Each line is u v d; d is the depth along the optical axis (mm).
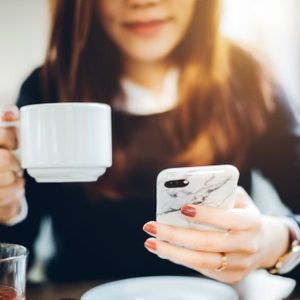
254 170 788
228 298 592
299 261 674
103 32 753
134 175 775
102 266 779
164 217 524
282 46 785
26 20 744
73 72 755
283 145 790
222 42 771
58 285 754
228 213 513
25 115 500
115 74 761
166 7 753
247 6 773
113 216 777
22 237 763
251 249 551
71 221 773
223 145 781
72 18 748
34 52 749
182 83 771
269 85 784
